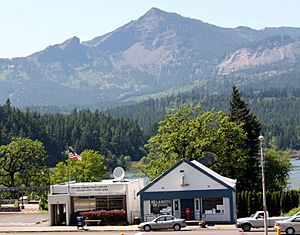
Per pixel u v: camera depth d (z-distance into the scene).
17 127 185.88
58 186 61.41
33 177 102.31
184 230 51.25
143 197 58.97
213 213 57.66
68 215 60.22
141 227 52.03
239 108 85.19
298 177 155.12
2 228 58.78
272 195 63.03
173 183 58.59
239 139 76.69
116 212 58.97
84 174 92.62
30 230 55.84
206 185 57.97
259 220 48.25
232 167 77.31
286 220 45.31
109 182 62.53
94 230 53.88
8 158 101.31
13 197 101.56
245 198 63.22
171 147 75.56
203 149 75.56
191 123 75.94
